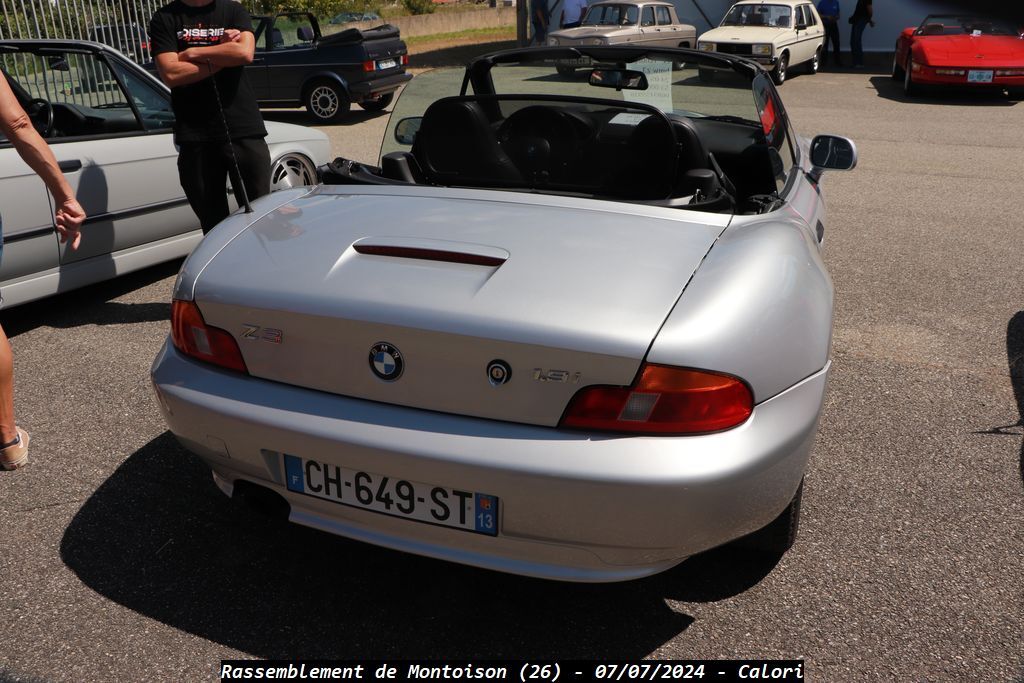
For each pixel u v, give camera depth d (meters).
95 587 2.44
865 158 9.50
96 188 4.50
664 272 2.06
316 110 12.00
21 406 3.59
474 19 39.34
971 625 2.32
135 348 4.23
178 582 2.46
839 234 6.53
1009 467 3.16
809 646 2.24
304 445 2.05
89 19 11.32
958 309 4.89
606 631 2.29
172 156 4.99
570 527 1.89
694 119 3.27
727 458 1.87
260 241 2.36
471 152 2.86
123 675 2.11
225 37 4.15
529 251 2.14
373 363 2.01
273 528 2.73
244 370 2.19
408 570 2.53
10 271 4.14
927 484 3.04
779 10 16.03
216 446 2.21
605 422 1.87
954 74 13.27
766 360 1.97
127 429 3.40
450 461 1.90
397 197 2.61
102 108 4.89
